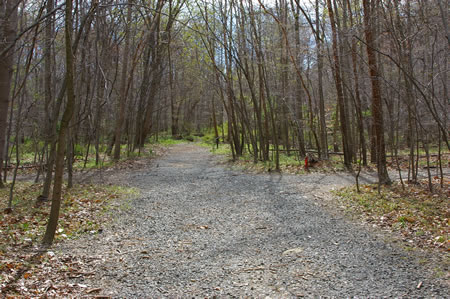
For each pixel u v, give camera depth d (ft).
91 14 19.92
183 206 25.90
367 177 38.34
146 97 77.61
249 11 48.80
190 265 14.49
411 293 11.45
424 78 28.30
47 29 25.31
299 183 35.76
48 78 31.58
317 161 49.32
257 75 65.87
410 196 26.17
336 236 17.93
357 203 25.02
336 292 11.73
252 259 15.02
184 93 133.08
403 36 27.35
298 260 14.73
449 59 27.35
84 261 14.94
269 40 54.08
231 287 12.35
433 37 27.30
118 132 59.11
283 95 57.93
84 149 63.77
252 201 27.43
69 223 20.42
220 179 39.60
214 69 58.70
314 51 43.37
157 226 20.53
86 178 40.06
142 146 87.04
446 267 13.23
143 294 11.93
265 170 46.11
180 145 107.86
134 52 63.10
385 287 11.95
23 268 13.75
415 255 14.69
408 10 26.86
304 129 67.05
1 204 24.94
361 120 46.42
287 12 54.08
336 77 44.70
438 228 17.72
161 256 15.60
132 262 14.89
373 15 30.73
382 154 31.53
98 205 25.40
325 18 54.44
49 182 26.30
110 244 17.26
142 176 42.42
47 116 33.09
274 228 19.81
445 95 26.53
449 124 29.96
